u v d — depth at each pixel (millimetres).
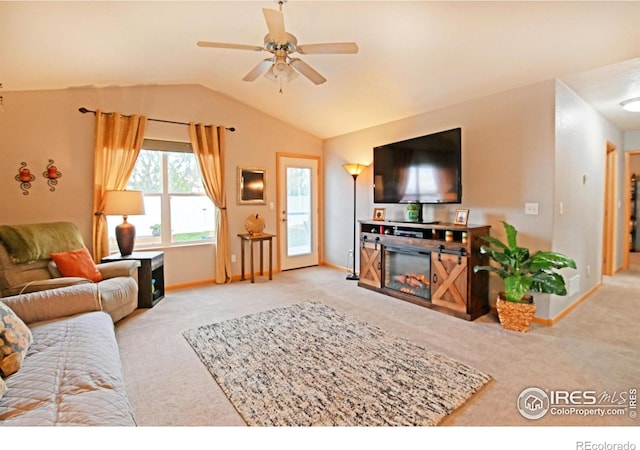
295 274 5211
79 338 1755
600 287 4258
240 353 2447
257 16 2715
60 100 3582
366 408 1778
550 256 2676
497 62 2869
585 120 3604
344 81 3744
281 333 2816
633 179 7207
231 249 4852
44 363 1484
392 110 4199
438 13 2422
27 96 3422
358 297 3908
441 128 3891
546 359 2328
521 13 2266
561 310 3201
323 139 5844
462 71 3104
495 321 3098
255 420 1693
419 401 1838
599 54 2555
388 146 4289
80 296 2164
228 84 4336
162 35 2910
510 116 3230
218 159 4594
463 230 3135
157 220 4320
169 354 2441
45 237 2941
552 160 2949
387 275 4070
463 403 1824
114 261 3426
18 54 2625
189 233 4574
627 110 3869
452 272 3250
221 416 1737
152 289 3570
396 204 4582
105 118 3812
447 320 3127
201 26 2844
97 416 1153
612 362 2281
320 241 5945
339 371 2174
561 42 2482
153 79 3906
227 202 4781
